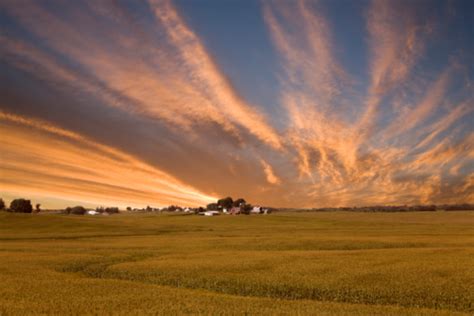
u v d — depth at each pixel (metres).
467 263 42.16
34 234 93.75
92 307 25.86
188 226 126.50
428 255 48.91
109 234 95.69
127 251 57.97
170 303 26.97
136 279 38.78
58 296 29.20
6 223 115.56
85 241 77.06
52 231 103.38
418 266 40.56
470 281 33.66
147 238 83.81
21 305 26.28
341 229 109.31
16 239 82.88
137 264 44.66
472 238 74.81
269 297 31.89
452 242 67.50
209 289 34.72
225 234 94.94
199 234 95.88
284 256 49.53
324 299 30.94
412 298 29.69
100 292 30.77
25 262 47.03
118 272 41.34
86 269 43.91
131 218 184.50
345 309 25.97
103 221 137.00
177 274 39.00
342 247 64.12
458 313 25.25
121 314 24.22
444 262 43.00
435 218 169.75
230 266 42.44
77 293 30.36
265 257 48.94
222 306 26.22
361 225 127.69
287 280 35.09
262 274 37.81
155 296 29.33
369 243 67.00
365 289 31.80
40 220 123.69
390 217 178.38
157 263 45.12
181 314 24.09
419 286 32.12
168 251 58.19
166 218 177.75
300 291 32.53
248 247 64.31
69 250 60.00
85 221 130.50
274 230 107.88
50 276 37.94
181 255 52.38
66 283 34.34
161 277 38.44
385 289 31.69
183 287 35.72
